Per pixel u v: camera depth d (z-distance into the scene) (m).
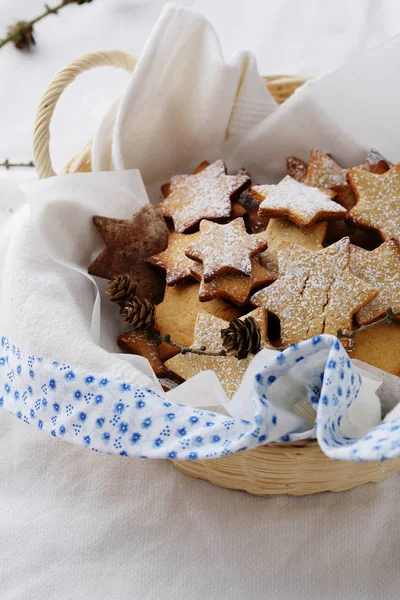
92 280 0.65
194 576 0.61
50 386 0.58
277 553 0.62
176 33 0.69
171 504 0.65
